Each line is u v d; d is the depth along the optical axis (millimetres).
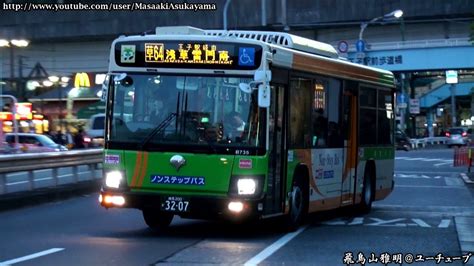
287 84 21078
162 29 21438
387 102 30891
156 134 19797
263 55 19406
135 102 20094
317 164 23516
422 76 125312
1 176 30141
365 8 97812
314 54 24234
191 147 19516
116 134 20172
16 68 116000
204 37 19812
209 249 18703
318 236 21781
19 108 66688
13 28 113500
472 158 62625
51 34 112375
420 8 94812
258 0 101250
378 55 89062
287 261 17141
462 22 96375
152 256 17469
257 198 19203
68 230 22562
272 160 20141
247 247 19172
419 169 59219
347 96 26109
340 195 25609
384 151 30578
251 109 19359
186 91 19812
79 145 66688
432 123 157500
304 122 22469
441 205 32594
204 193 19406
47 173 40781
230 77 19578
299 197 22469
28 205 30219
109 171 20141
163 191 19688
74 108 107000
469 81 147750
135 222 24750
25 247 18844
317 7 99812
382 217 27500
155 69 20031
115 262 16609
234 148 19297
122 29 108688
